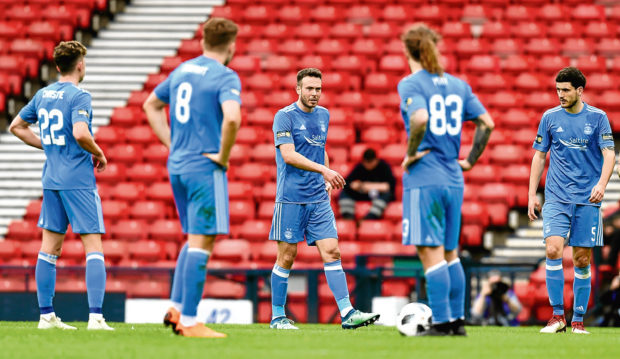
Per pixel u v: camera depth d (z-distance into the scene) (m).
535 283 50.25
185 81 22.94
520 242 56.41
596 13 78.38
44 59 71.75
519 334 28.52
